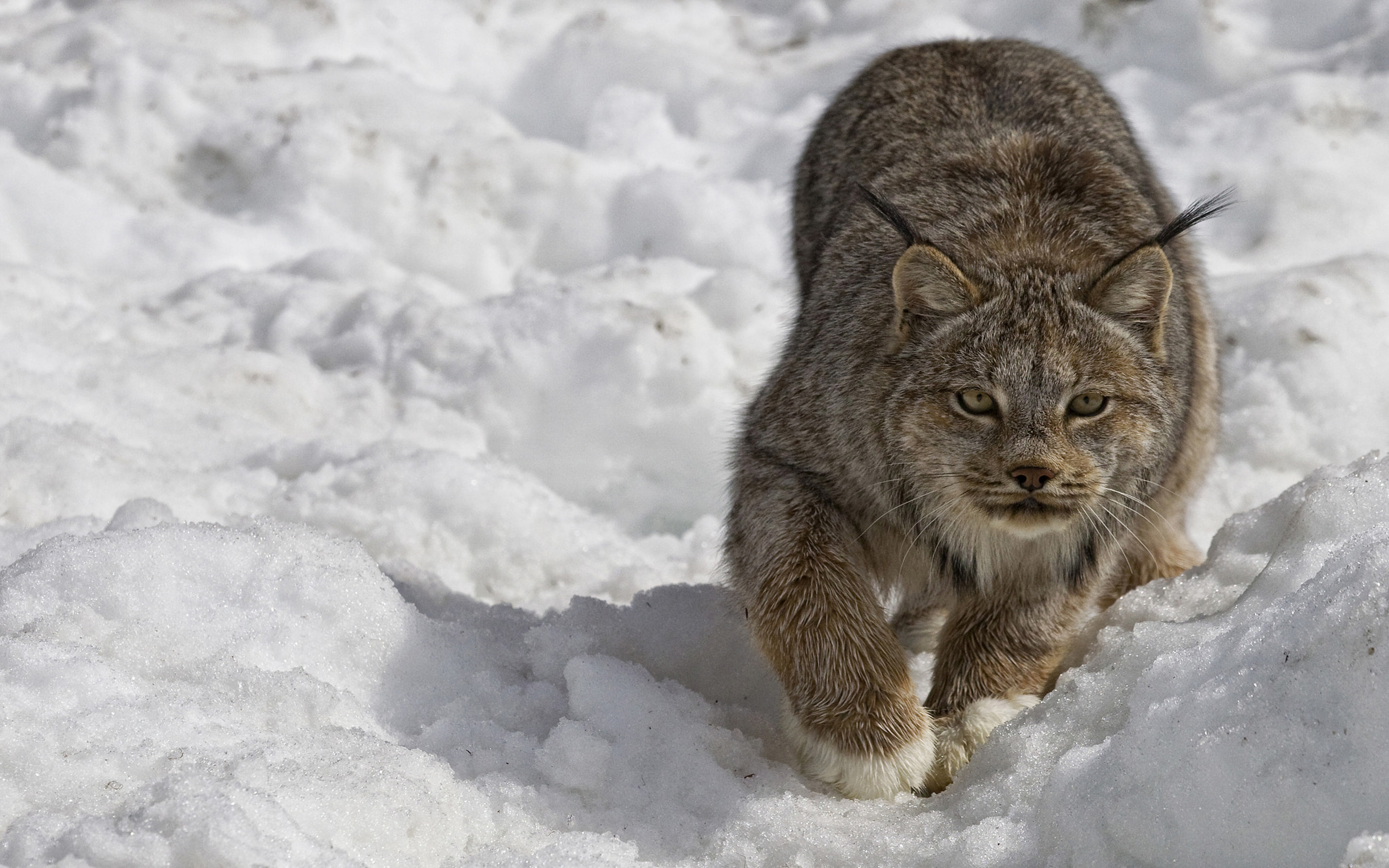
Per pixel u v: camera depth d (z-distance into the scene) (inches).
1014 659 345.1
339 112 708.7
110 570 328.8
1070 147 376.2
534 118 794.8
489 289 659.4
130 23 780.0
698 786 295.6
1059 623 347.3
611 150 738.8
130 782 257.8
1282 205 658.2
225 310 601.3
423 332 575.5
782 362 378.3
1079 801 249.0
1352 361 541.0
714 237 662.5
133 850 229.1
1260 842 219.8
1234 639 253.3
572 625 366.0
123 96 703.7
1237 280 594.9
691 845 277.7
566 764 292.0
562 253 675.4
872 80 459.5
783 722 334.0
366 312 587.5
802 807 288.4
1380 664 215.8
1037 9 789.9
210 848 228.1
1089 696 298.5
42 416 481.1
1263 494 501.7
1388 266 585.3
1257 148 687.7
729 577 367.9
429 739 306.3
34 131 705.6
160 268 643.5
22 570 330.3
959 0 810.2
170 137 701.9
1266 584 296.4
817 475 349.4
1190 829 228.5
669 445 546.9
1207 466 428.5
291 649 325.4
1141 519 354.6
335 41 802.2
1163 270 320.2
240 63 770.8
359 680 327.6
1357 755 213.5
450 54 819.4
